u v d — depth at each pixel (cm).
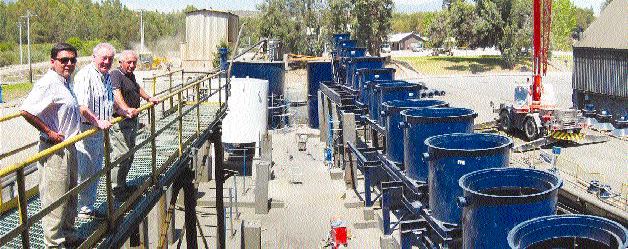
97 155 627
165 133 1133
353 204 2070
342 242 1700
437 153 1066
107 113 648
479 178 909
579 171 2306
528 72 7781
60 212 545
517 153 2730
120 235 638
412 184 1284
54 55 542
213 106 1577
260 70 3559
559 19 11438
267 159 2534
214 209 2020
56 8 12662
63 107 547
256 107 2691
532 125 2861
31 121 526
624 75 3228
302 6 7312
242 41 7606
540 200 808
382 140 2017
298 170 2605
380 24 7294
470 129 1269
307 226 1908
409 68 7919
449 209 1052
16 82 5947
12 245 590
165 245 962
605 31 3444
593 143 2839
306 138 3191
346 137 2283
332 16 7344
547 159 2355
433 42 9350
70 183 557
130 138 769
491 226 819
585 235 664
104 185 761
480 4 8119
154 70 7006
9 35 11438
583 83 3572
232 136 2694
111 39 12625
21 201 439
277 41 3894
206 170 2331
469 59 8419
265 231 1858
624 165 2417
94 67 638
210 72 1420
